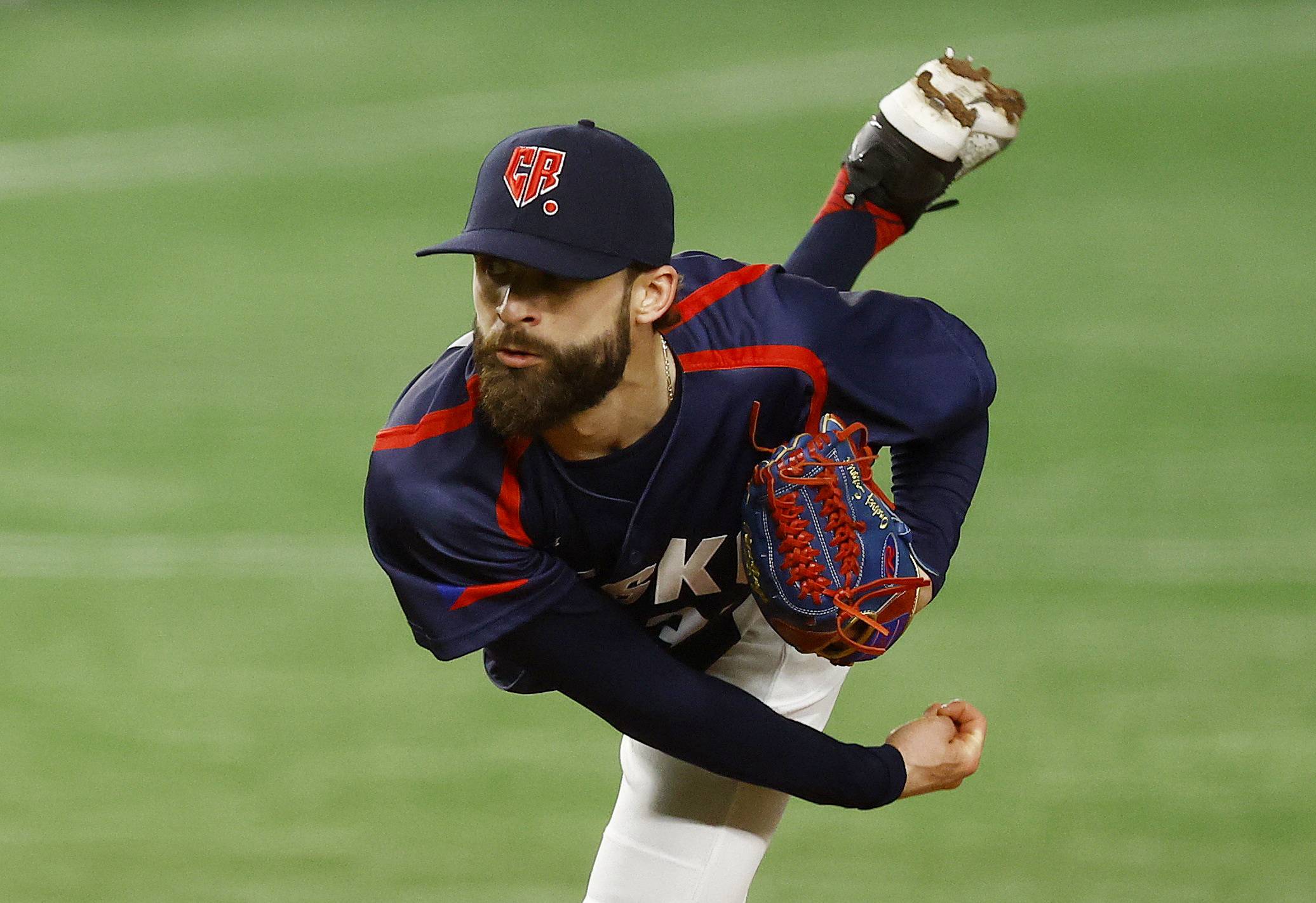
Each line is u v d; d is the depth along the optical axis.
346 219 43.19
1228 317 32.12
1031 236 37.81
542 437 9.33
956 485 10.54
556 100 52.75
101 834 15.90
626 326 8.73
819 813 15.99
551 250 8.37
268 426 28.98
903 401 10.06
